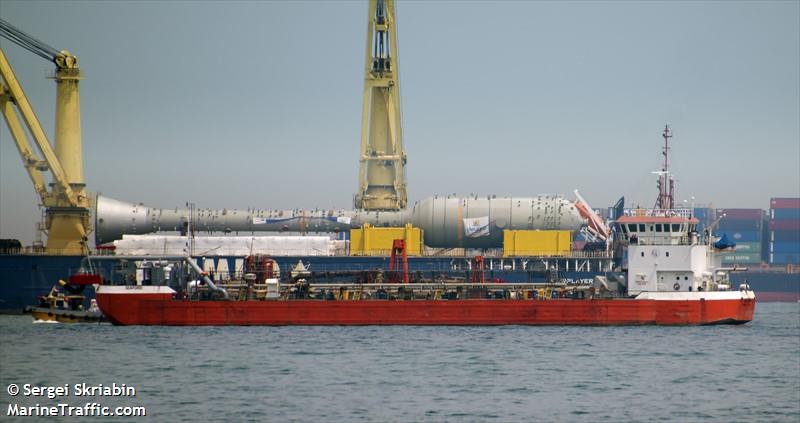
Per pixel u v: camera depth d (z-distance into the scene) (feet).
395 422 642.22
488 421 646.74
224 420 646.33
